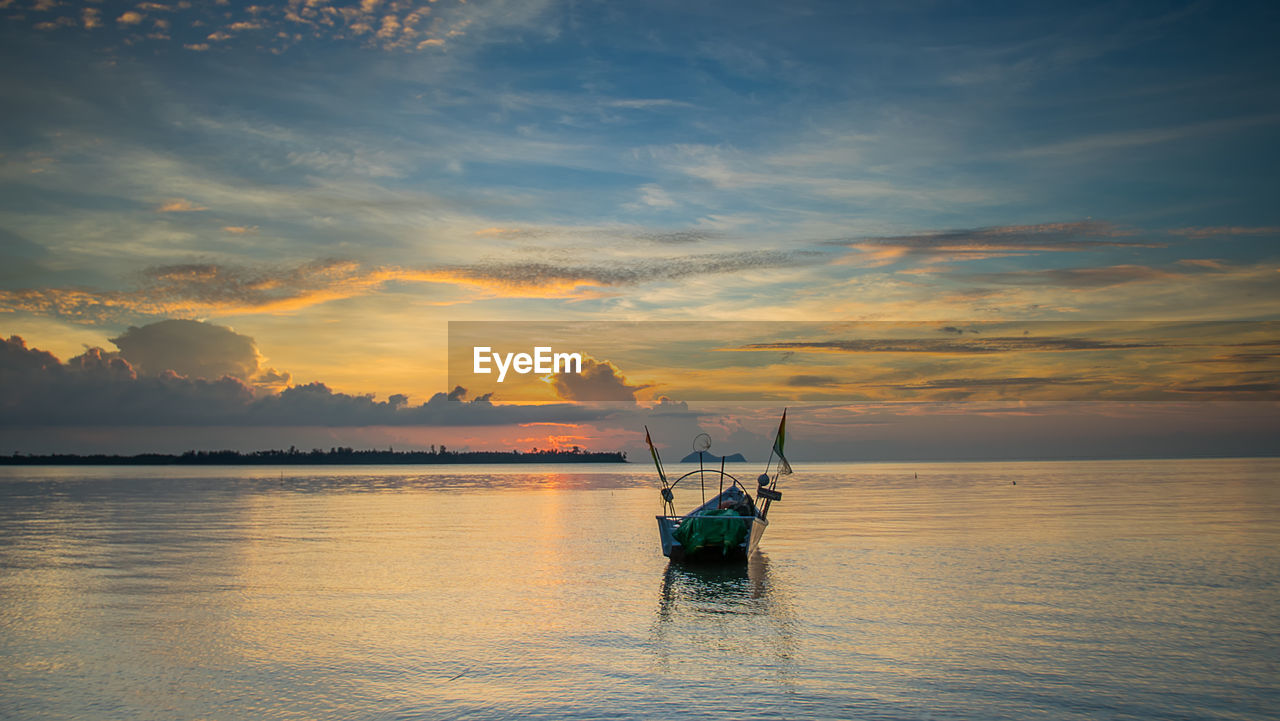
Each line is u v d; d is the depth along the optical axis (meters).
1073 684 14.60
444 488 104.62
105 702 14.00
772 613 20.61
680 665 15.97
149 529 43.31
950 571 26.89
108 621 19.81
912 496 72.75
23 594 23.31
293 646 17.44
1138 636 17.89
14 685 14.88
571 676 15.30
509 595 23.19
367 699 14.08
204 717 13.28
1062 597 22.30
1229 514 48.34
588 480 143.12
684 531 28.55
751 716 13.11
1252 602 21.45
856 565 28.39
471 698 14.08
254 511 58.06
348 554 32.28
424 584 25.08
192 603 22.00
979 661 16.06
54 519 50.34
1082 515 48.34
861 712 13.25
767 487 33.06
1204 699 13.84
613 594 23.36
